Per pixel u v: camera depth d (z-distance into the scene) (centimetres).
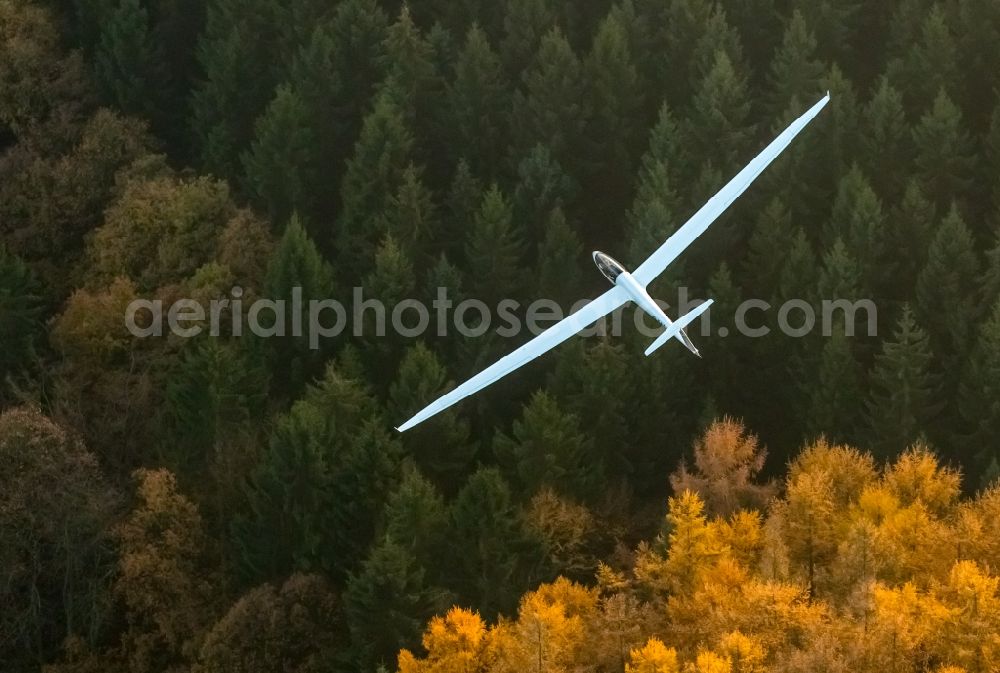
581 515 7881
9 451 8244
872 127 9756
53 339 9781
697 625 6525
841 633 6281
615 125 10156
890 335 9131
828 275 8738
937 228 9369
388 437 8025
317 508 7938
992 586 6225
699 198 9344
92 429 9312
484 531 7494
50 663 8444
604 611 7038
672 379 8694
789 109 9631
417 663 6656
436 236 9981
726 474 7669
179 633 8056
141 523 8238
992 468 7794
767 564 6600
